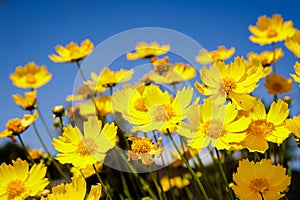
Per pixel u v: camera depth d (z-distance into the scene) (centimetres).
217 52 46
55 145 30
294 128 28
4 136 42
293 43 36
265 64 46
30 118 43
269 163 28
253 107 29
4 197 32
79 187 27
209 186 42
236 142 28
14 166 33
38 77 57
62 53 49
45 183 33
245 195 28
